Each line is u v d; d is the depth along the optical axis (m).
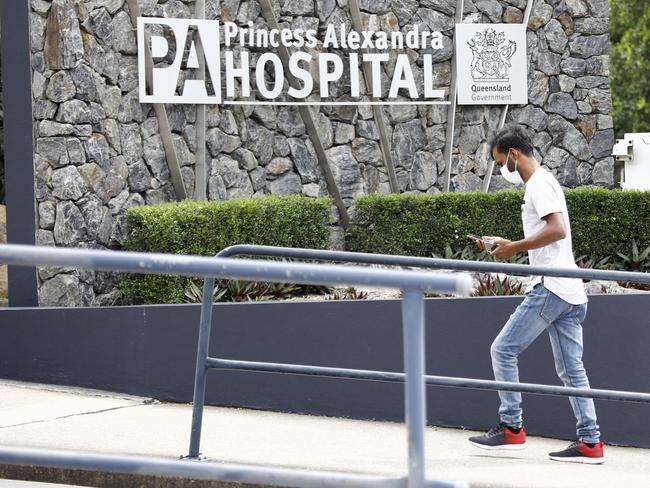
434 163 22.06
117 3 19.28
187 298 17.83
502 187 22.45
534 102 22.67
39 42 18.34
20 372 16.22
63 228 18.39
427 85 21.91
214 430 13.70
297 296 18.84
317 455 12.41
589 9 22.92
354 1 21.28
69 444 12.09
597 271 11.13
